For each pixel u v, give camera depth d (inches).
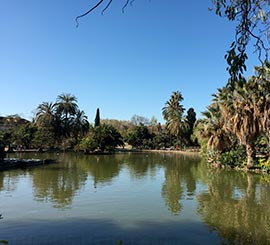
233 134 1053.2
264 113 830.5
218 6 135.6
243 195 576.1
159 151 2491.4
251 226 374.3
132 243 315.9
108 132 2158.0
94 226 373.4
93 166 1167.6
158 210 455.8
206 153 1396.4
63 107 2329.0
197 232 351.9
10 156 1674.5
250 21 133.2
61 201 515.8
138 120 4067.4
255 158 1016.9
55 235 339.3
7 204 489.7
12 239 325.4
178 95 2792.8
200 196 568.4
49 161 1322.6
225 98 991.6
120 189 641.6
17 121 2506.2
